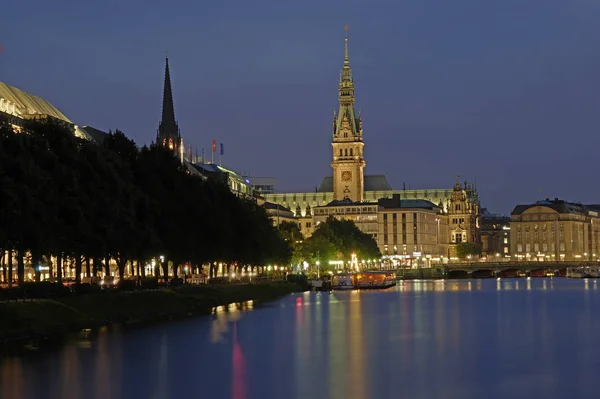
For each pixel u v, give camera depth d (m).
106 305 199.50
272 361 151.88
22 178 171.25
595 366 147.88
